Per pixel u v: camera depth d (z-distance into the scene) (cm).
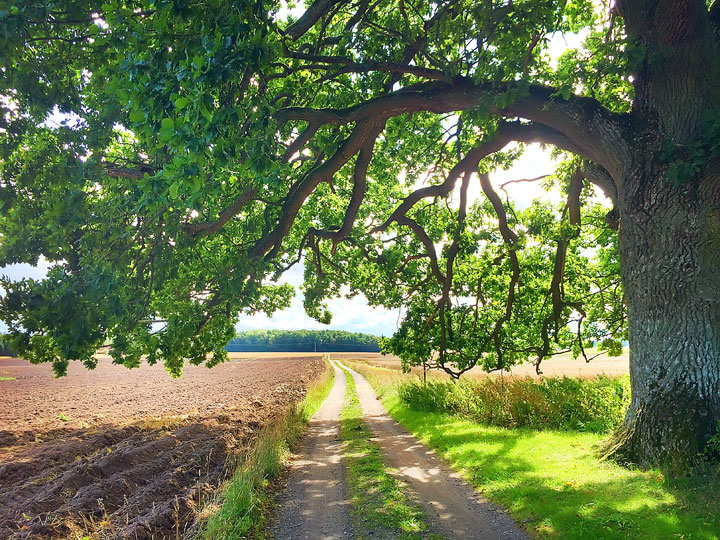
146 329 939
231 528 612
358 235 1647
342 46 1064
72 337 729
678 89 838
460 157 1391
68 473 855
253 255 1038
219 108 543
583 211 1677
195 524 626
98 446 1227
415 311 1716
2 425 1714
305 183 1055
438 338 1753
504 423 1402
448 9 932
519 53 924
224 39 521
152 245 936
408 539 588
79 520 643
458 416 1627
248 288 1036
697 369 785
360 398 2778
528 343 1814
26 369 5481
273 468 962
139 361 1094
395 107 977
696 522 545
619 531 545
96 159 816
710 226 799
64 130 831
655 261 834
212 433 1305
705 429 759
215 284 1120
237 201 938
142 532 578
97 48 756
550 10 885
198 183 528
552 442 1066
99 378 4528
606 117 898
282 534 641
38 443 1339
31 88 813
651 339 834
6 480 911
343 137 1156
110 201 855
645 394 834
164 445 1127
